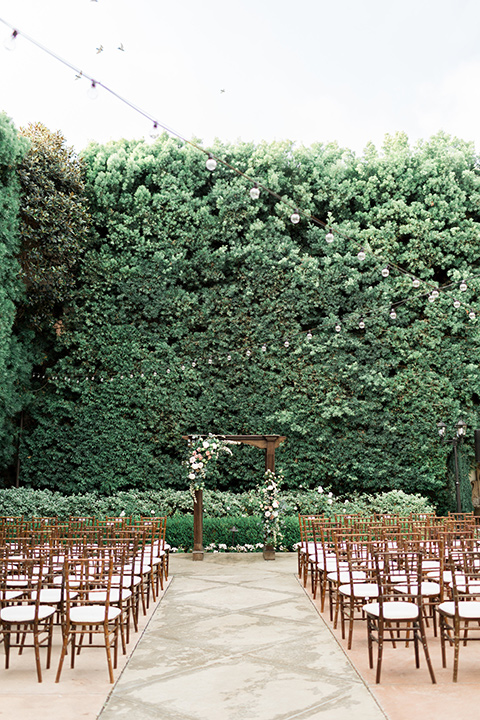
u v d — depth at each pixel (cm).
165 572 909
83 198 1528
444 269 1577
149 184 1609
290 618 655
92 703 403
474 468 1537
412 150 1634
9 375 1394
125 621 636
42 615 468
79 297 1555
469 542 679
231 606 719
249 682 444
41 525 848
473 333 1520
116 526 902
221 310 1557
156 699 411
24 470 1496
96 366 1553
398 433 1494
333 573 653
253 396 1519
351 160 1625
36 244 1475
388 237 1555
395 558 607
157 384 1528
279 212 1590
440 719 368
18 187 1362
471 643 540
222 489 1545
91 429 1508
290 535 1216
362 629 603
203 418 1515
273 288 1556
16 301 1452
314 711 385
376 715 376
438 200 1560
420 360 1514
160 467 1496
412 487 1477
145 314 1548
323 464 1495
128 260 1570
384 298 1530
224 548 1200
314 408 1502
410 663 483
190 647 540
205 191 1659
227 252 1572
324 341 1536
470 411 1509
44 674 466
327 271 1548
